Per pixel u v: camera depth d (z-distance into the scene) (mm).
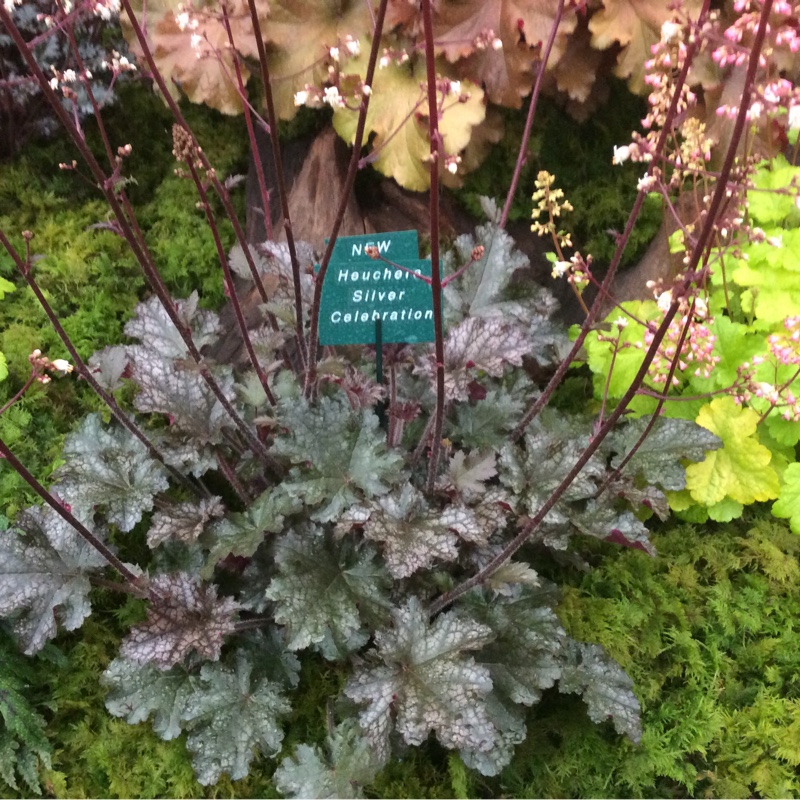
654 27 826
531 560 768
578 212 939
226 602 648
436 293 528
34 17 852
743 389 619
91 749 679
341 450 660
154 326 753
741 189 549
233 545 645
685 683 729
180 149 547
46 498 551
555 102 935
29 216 930
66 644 725
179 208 938
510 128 930
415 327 687
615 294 936
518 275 931
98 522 710
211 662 671
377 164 827
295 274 646
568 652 686
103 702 702
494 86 837
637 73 838
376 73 821
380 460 652
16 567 657
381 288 673
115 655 724
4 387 827
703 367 666
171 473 740
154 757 677
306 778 616
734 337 783
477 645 606
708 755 699
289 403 661
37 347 847
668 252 901
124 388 846
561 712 705
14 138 928
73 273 887
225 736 631
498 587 623
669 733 695
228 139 962
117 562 608
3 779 658
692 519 806
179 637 633
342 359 734
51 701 693
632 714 653
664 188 498
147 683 667
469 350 666
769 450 791
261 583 693
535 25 811
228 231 940
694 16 822
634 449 688
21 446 799
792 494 755
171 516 673
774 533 806
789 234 802
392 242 666
